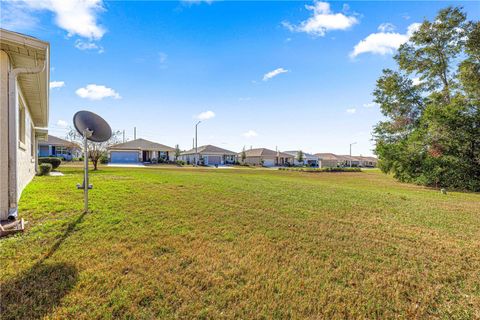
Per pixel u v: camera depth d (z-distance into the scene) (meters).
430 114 16.09
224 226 4.69
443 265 3.51
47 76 5.43
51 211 4.89
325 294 2.64
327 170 36.62
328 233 4.64
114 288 2.52
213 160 49.34
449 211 7.25
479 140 14.71
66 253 3.18
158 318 2.14
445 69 18.84
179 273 2.89
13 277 2.58
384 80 20.47
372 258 3.63
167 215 5.15
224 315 2.23
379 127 21.34
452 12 17.66
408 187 15.65
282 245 3.93
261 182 11.69
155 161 37.72
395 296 2.68
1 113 4.12
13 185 4.23
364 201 8.07
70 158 34.84
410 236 4.71
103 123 5.30
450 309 2.52
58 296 2.33
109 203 5.80
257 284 2.76
